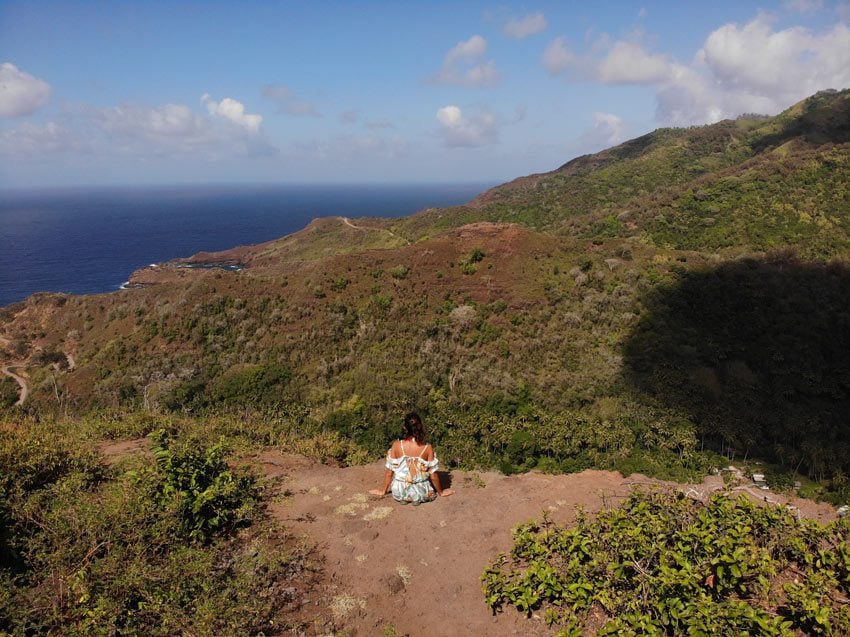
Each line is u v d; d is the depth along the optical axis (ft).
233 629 12.00
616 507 19.94
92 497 17.17
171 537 15.40
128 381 112.78
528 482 23.82
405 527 18.72
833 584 13.79
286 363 113.29
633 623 12.56
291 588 14.53
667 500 17.98
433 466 20.93
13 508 14.88
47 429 25.82
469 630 13.56
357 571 15.80
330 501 20.61
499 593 14.66
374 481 23.09
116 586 12.66
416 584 15.42
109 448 25.71
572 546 15.71
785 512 17.16
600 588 14.21
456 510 20.17
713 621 11.94
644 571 14.11
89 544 14.11
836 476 54.39
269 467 24.53
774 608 13.52
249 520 18.03
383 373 105.60
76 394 116.78
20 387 127.54
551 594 14.29
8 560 13.94
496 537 18.11
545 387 98.37
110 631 11.46
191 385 99.45
